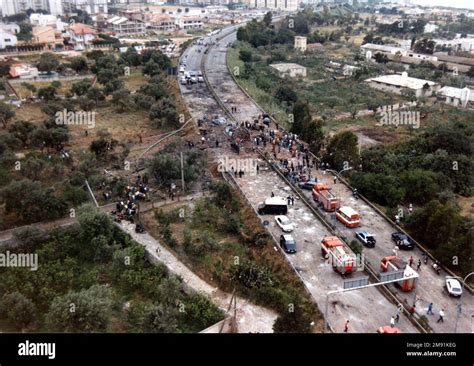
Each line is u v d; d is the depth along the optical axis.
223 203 63.22
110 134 89.56
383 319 41.84
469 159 77.75
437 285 47.50
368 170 75.81
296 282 46.69
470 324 41.69
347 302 44.03
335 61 190.62
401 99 135.88
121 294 46.31
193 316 42.38
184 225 57.75
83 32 183.88
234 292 44.38
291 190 67.19
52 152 78.62
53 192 60.22
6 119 89.44
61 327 39.03
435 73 159.12
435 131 87.31
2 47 167.00
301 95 135.38
